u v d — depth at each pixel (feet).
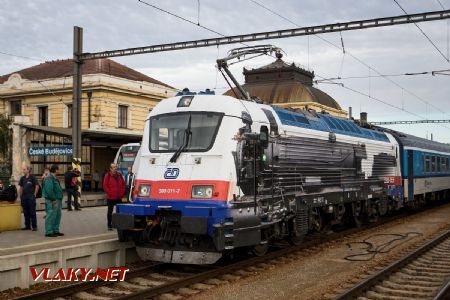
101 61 119.24
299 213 43.50
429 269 35.73
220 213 32.58
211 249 33.27
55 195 38.86
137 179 36.55
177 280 30.48
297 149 43.04
